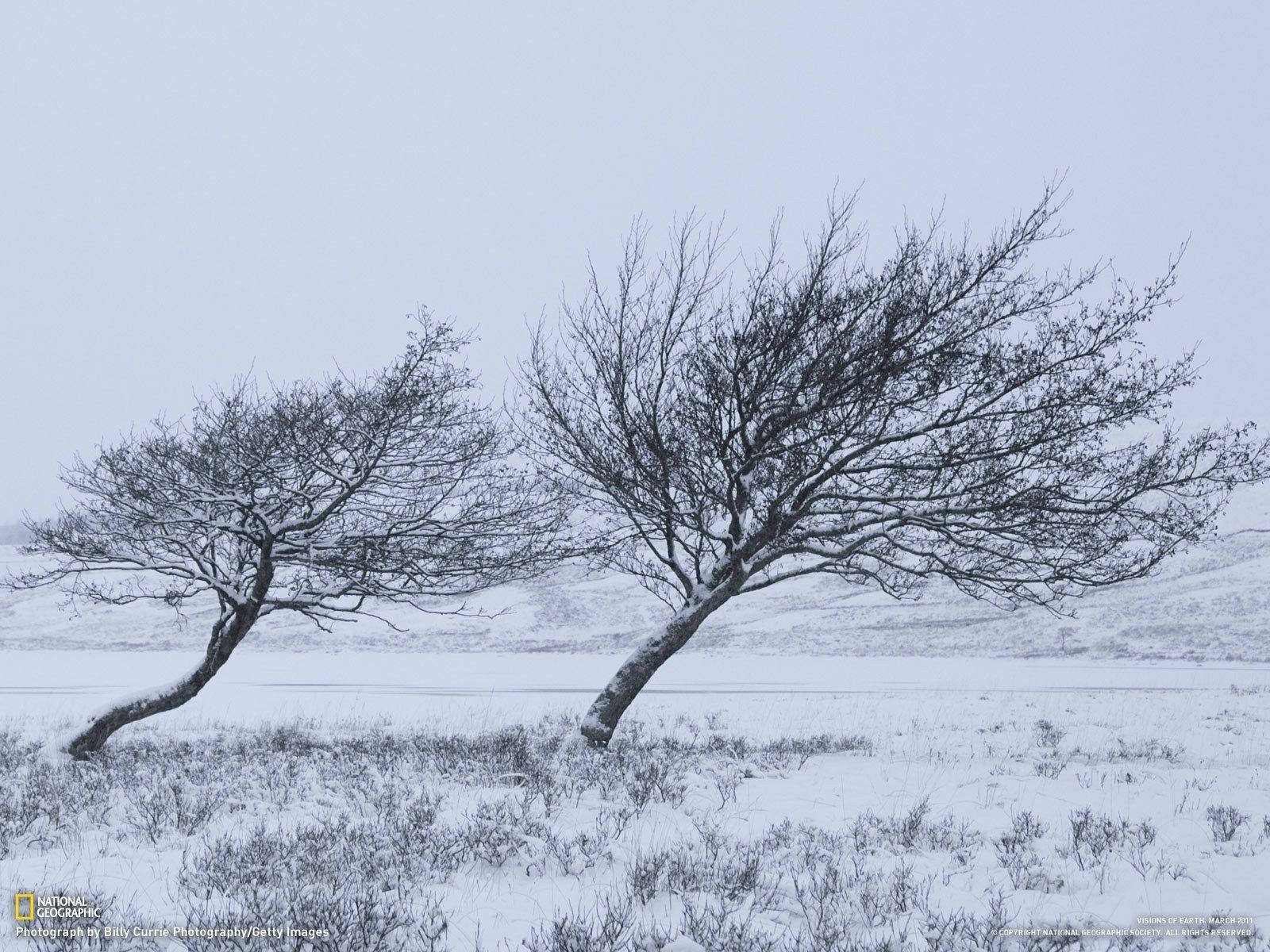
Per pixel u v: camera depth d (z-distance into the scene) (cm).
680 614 1266
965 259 1095
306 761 1184
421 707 2380
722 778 1048
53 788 930
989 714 2088
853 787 1025
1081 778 1084
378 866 635
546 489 1345
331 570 1273
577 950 478
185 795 895
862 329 1104
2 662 4562
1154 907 560
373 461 1202
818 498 1210
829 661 4556
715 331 1150
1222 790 1014
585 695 2789
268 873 611
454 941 501
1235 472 1113
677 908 572
